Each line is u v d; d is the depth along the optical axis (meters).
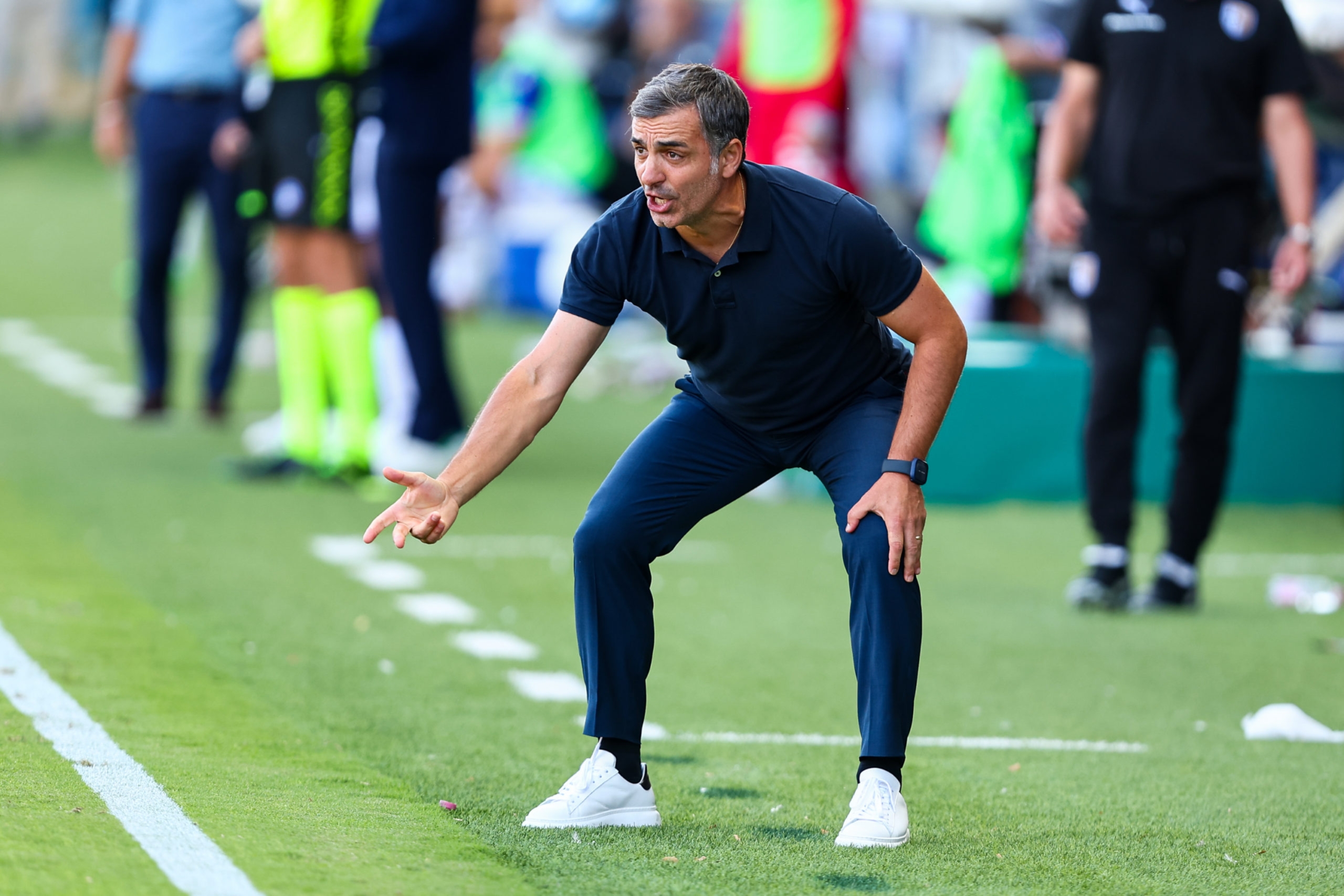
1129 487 24.70
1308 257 23.73
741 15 43.44
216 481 32.09
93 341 50.78
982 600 25.19
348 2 30.19
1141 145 23.66
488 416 13.62
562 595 24.33
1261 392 33.19
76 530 27.03
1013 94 39.88
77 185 84.44
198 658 19.47
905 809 13.80
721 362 13.85
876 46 49.81
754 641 22.09
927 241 41.59
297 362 32.34
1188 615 24.52
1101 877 13.02
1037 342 35.41
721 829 14.05
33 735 15.42
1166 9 23.56
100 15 91.88
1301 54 23.73
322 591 23.83
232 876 11.72
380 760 15.80
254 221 32.31
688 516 14.20
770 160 42.78
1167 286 24.16
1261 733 18.14
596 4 53.00
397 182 31.78
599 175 54.38
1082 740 17.78
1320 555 29.28
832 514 32.25
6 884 11.20
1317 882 13.08
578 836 13.59
